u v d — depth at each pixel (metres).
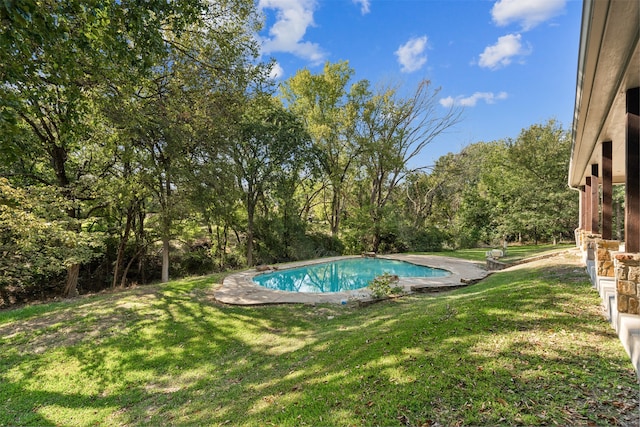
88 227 13.18
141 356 5.13
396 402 2.69
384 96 20.53
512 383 2.71
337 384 3.27
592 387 2.54
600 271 4.98
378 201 22.55
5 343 5.60
